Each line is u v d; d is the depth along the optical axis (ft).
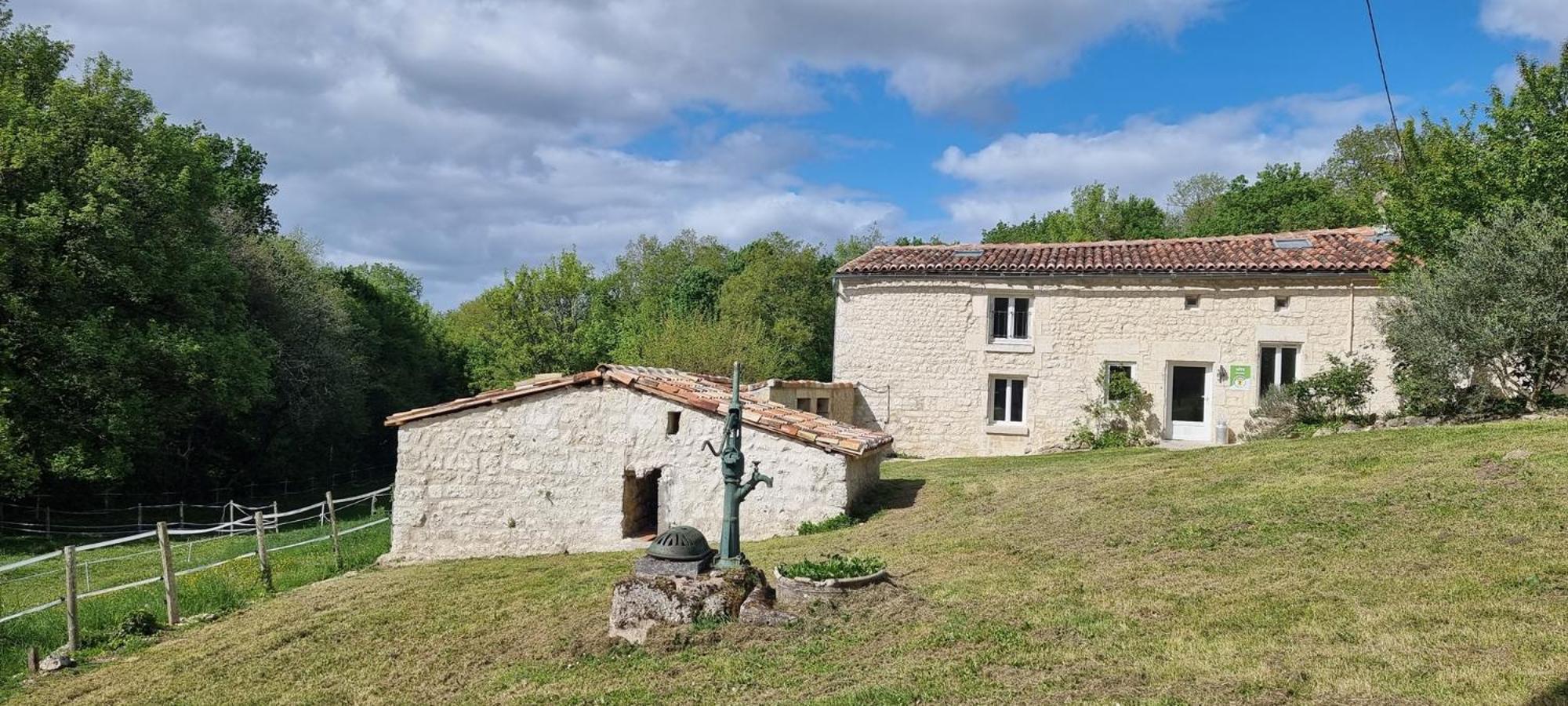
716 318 143.33
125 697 24.02
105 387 64.85
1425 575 22.67
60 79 68.03
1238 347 62.75
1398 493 30.89
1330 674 16.97
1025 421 67.92
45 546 62.18
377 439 123.85
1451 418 47.73
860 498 43.57
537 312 121.90
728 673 20.59
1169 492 36.32
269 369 80.28
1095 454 58.03
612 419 43.65
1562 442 35.04
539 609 28.76
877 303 71.51
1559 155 45.93
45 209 60.54
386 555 45.37
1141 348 65.05
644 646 23.06
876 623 23.03
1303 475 36.35
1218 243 69.36
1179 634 20.08
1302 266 60.85
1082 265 67.10
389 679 23.32
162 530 32.89
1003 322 69.46
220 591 37.04
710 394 46.11
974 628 21.61
